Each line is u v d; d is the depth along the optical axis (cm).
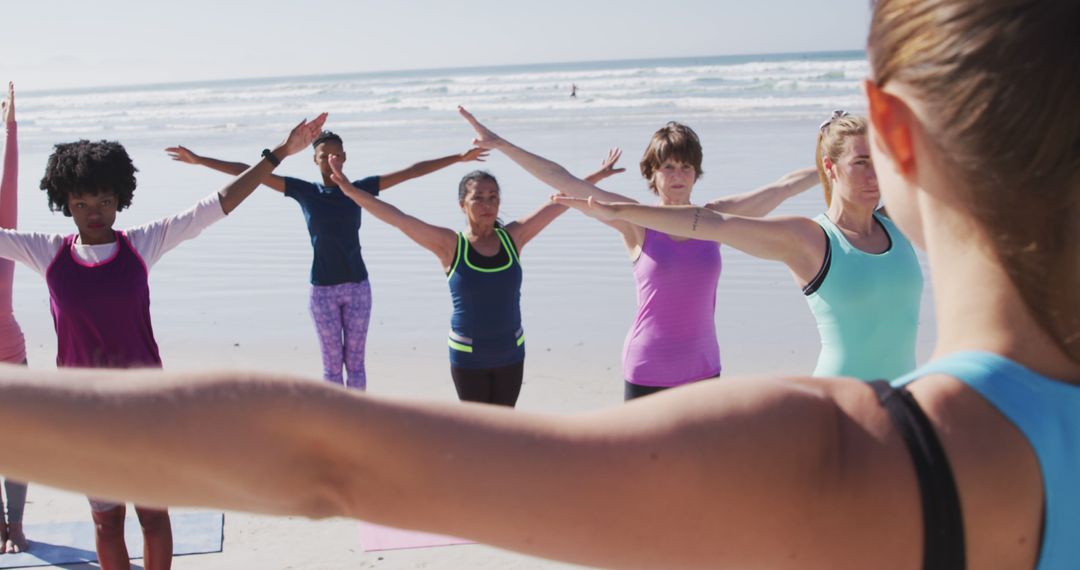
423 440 61
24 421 55
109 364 384
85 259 383
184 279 1001
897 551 64
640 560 63
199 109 4838
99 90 13600
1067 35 63
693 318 482
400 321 825
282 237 1173
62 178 376
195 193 1561
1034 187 64
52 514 484
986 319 69
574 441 63
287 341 791
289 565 425
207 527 464
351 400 62
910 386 68
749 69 5338
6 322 440
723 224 349
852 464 65
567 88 4903
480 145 515
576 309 837
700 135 2198
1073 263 66
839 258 349
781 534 64
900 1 70
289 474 60
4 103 454
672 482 62
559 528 62
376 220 1230
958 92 65
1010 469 64
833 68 4956
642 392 490
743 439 63
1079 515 66
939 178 69
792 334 746
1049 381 67
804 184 484
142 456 57
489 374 547
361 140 2577
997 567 64
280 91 6788
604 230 1121
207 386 60
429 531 63
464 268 539
